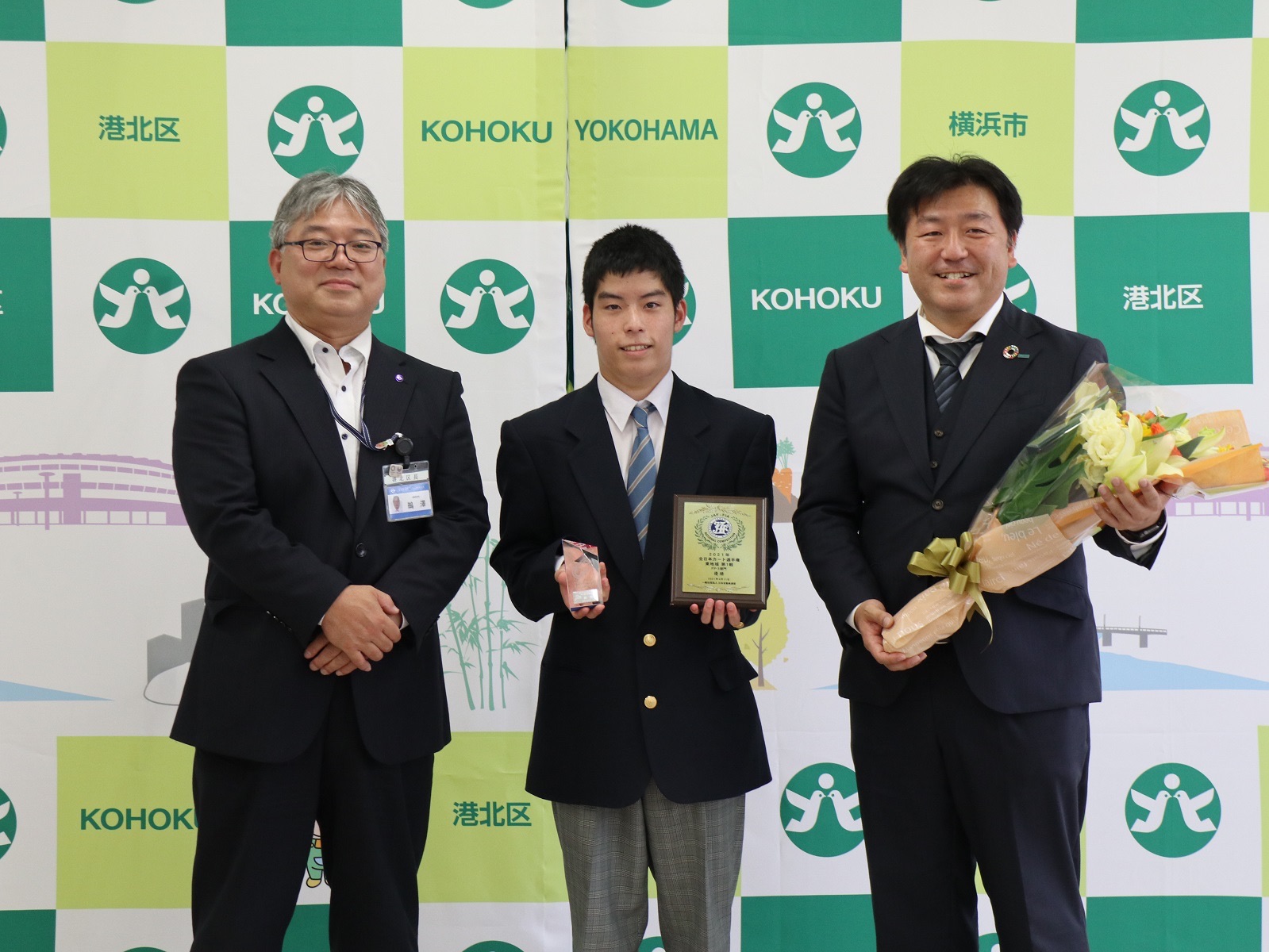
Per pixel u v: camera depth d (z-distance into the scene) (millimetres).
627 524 2158
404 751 2086
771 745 2836
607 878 2156
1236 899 2797
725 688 2172
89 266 2779
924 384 2068
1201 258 2828
